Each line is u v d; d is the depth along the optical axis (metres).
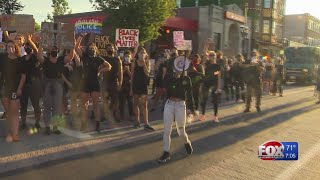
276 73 19.62
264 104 15.61
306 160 7.26
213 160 7.05
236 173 6.34
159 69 12.36
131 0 24.42
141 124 10.01
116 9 24.83
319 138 9.23
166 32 30.84
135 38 15.11
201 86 10.93
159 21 25.25
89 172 6.12
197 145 8.12
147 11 24.47
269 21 50.41
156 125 9.98
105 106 10.25
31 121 9.66
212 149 7.84
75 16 33.06
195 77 8.71
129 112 10.49
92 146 7.66
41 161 6.54
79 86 9.12
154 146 7.88
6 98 7.73
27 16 15.68
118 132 8.97
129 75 10.30
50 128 8.80
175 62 6.78
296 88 26.45
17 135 7.78
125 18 24.64
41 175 5.89
